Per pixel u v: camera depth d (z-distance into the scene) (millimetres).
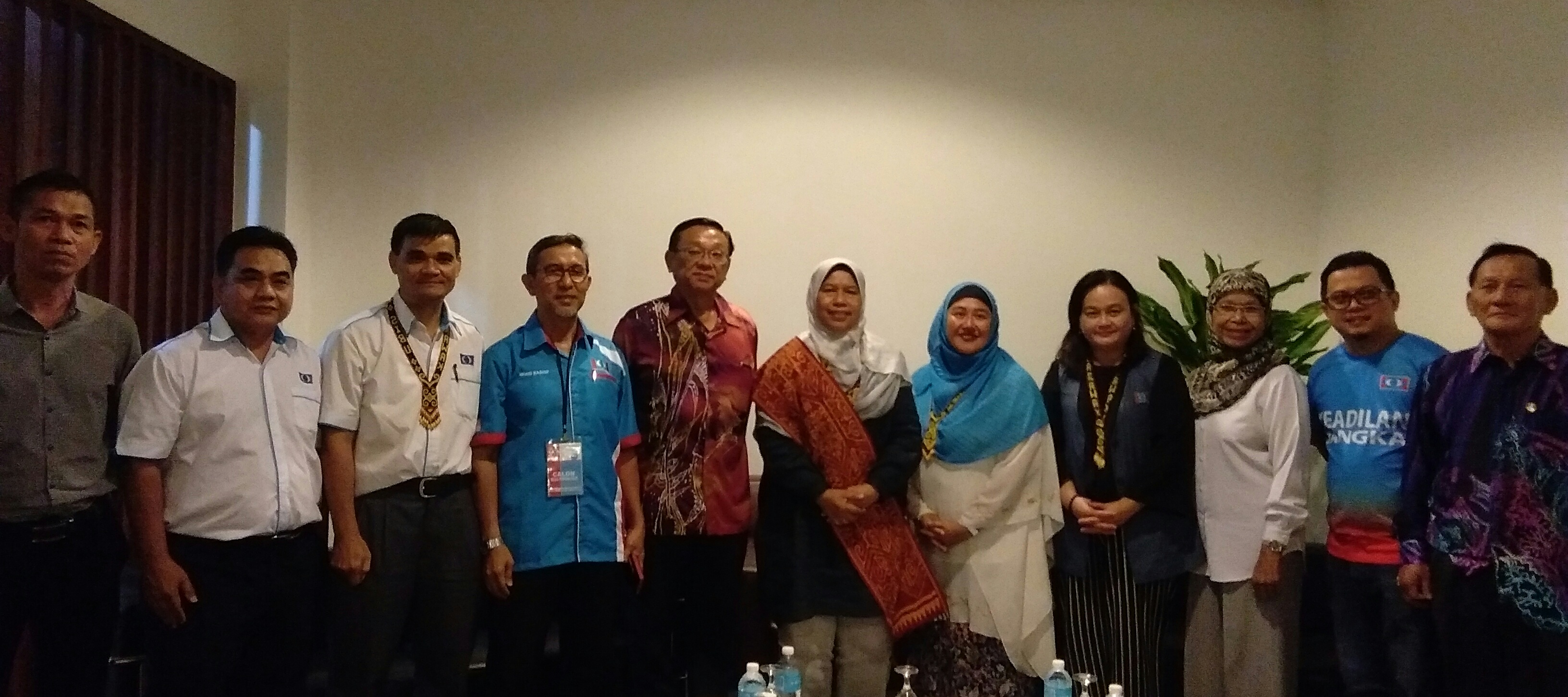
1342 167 3656
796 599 2523
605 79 3656
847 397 2604
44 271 1964
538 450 2410
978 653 2664
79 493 2041
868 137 3693
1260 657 2629
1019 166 3723
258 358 2209
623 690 2838
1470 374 2316
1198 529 2672
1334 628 2809
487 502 2383
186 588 2090
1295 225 3766
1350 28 3613
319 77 3592
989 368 2719
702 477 2570
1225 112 3754
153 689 2139
